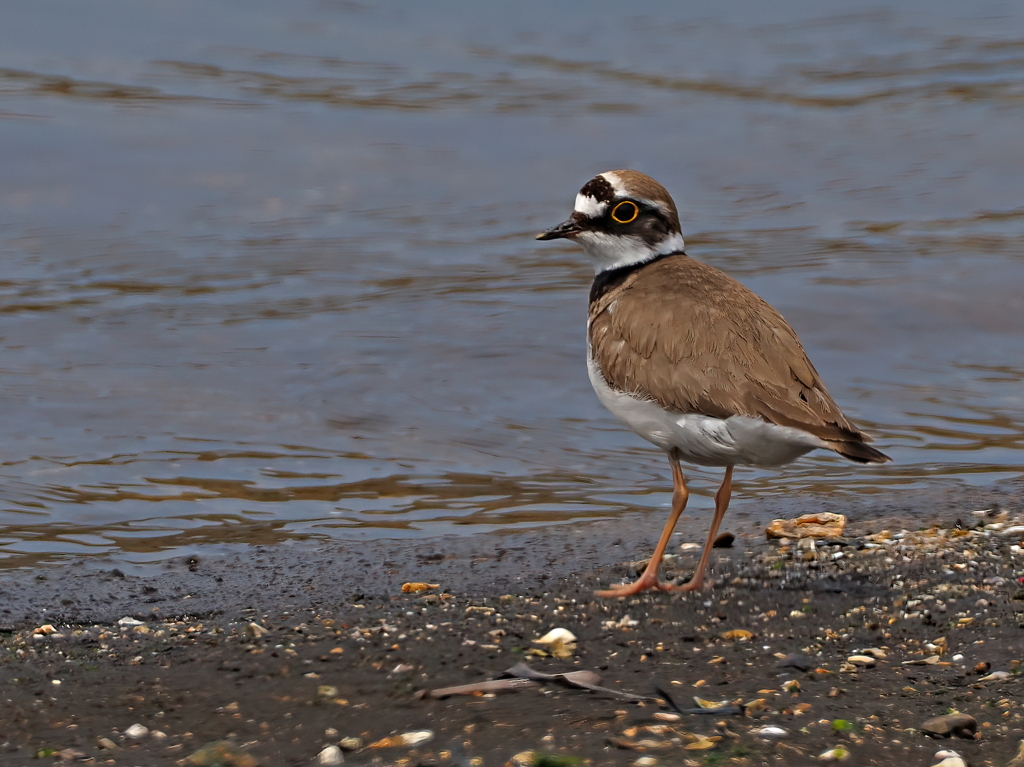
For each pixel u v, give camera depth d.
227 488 11.37
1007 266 18.05
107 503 10.94
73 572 9.45
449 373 14.31
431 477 11.75
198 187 21.89
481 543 10.15
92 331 15.34
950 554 9.48
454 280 17.73
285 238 19.59
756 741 6.35
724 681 7.27
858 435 7.98
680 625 8.31
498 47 32.75
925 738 6.46
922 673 7.36
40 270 17.72
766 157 25.19
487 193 22.47
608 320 9.09
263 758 6.38
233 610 8.74
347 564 9.66
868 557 9.49
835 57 32.84
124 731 6.77
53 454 11.93
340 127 25.61
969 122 27.17
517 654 7.83
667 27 35.47
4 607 8.75
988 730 6.54
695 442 8.58
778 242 19.92
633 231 9.63
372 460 12.09
